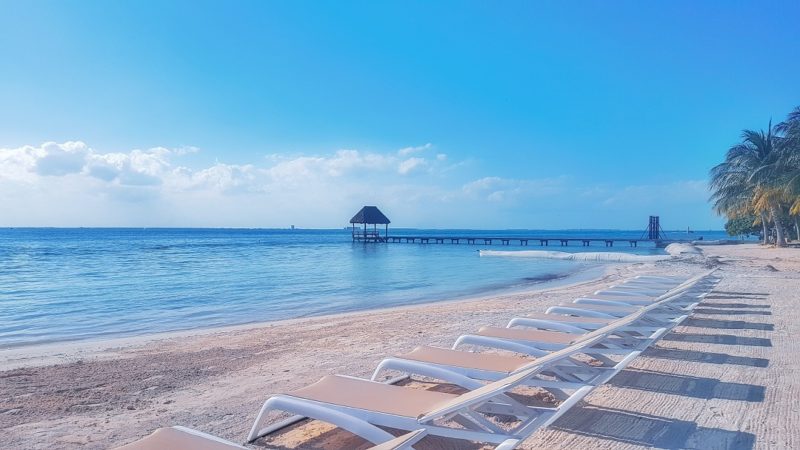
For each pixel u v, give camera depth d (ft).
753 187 134.31
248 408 16.90
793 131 110.22
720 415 14.93
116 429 15.26
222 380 20.65
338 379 13.64
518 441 10.78
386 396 12.42
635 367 20.06
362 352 25.03
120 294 57.26
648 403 15.99
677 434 13.58
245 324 39.47
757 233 195.42
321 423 14.88
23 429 15.35
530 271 89.61
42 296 55.42
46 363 25.09
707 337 25.49
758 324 28.76
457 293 59.36
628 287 34.24
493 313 37.01
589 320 22.48
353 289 63.05
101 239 269.03
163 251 155.43
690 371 19.51
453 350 17.01
